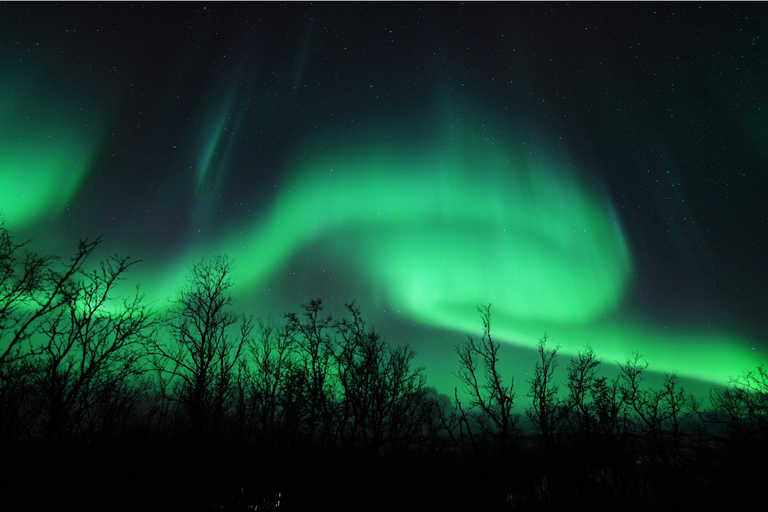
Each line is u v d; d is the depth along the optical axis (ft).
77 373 51.60
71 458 49.49
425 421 70.23
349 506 59.93
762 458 66.64
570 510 62.44
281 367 78.18
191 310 82.58
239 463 63.62
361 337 76.23
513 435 70.08
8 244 47.16
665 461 68.33
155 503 53.31
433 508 61.05
